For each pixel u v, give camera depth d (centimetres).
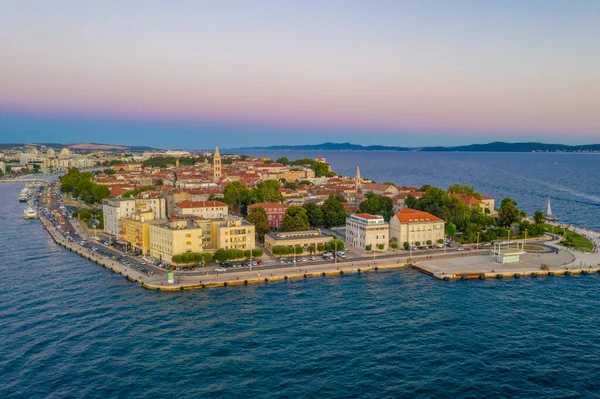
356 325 15488
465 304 17500
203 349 13800
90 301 17788
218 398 11319
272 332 14950
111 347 13938
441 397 11288
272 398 11275
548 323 15600
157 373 12456
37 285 19675
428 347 13850
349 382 11956
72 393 11556
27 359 13200
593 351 13550
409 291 19075
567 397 11269
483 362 12938
